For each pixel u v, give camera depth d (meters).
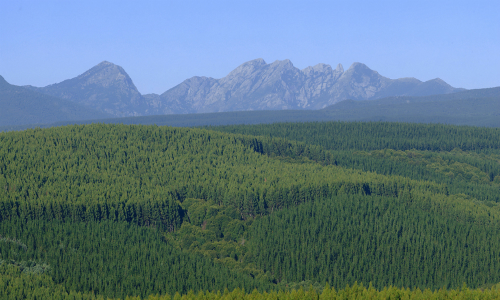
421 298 182.00
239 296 186.25
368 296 185.25
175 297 188.12
